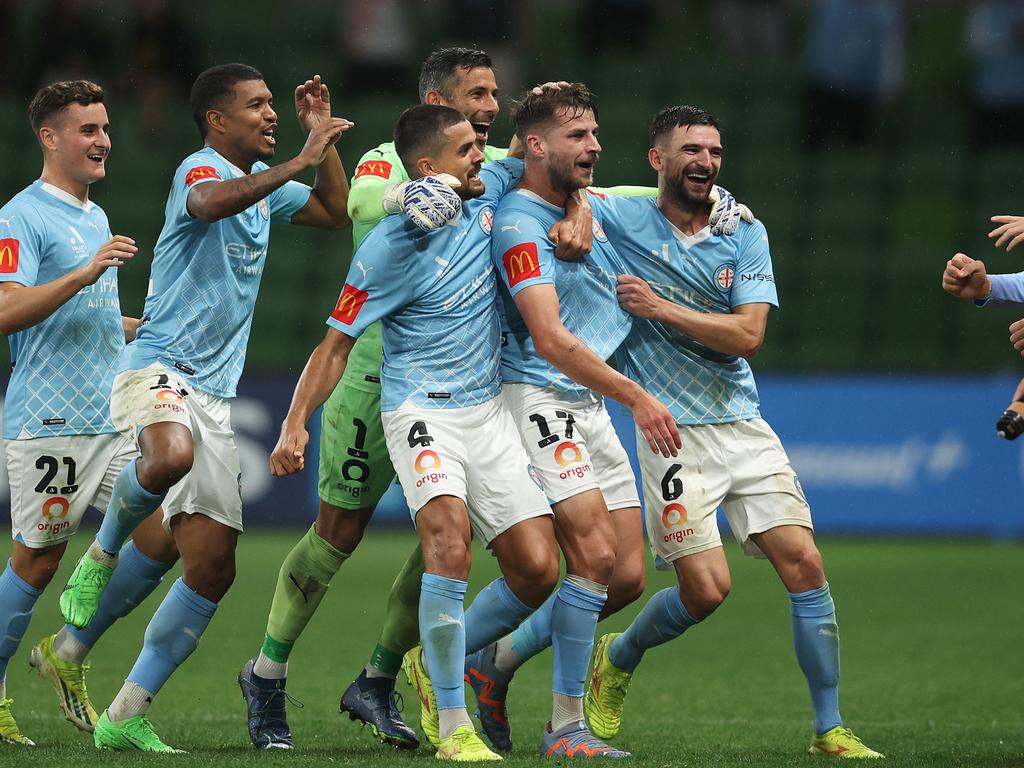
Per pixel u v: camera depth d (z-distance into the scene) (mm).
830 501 47938
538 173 17734
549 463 17438
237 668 25781
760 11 66438
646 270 18828
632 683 25438
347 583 37594
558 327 16969
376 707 18656
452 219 16547
